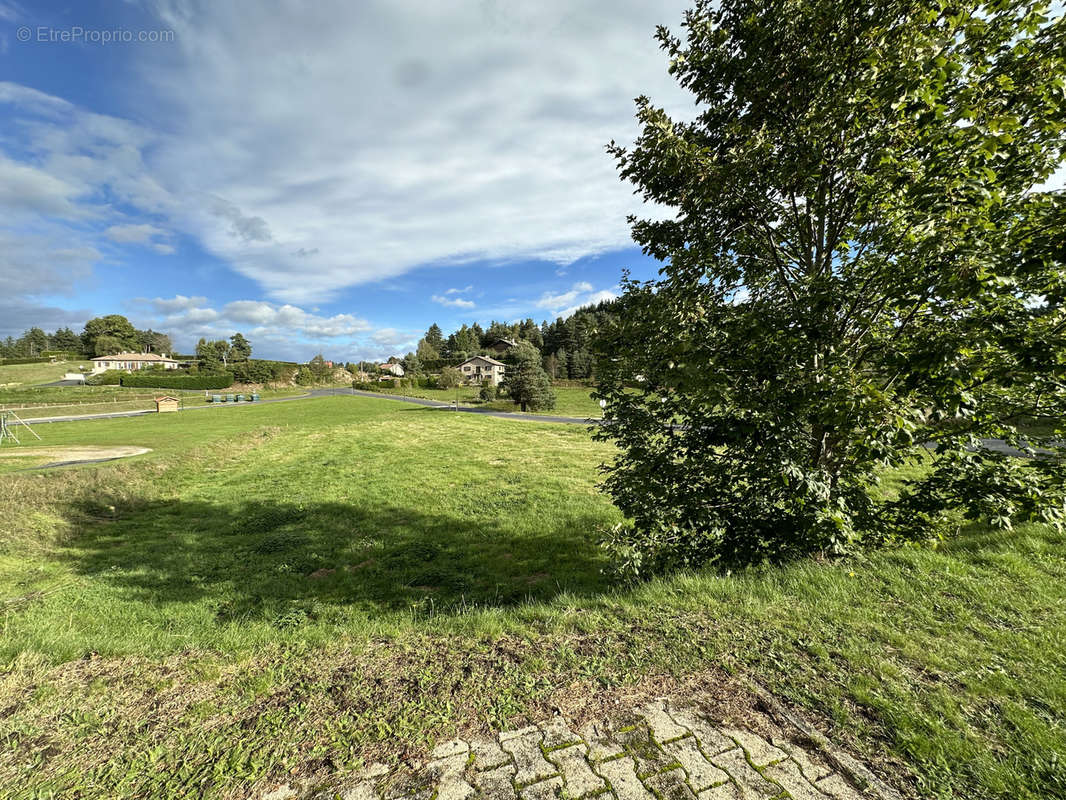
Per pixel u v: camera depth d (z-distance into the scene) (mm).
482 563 7691
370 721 2648
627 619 3719
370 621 4953
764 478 4613
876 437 3625
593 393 5590
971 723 2396
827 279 3904
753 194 4570
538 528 9336
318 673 3277
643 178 5121
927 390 3719
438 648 3520
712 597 4070
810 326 3992
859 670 2877
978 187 3166
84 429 27328
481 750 2361
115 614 5551
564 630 3623
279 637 4250
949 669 2869
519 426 28375
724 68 4711
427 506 11289
